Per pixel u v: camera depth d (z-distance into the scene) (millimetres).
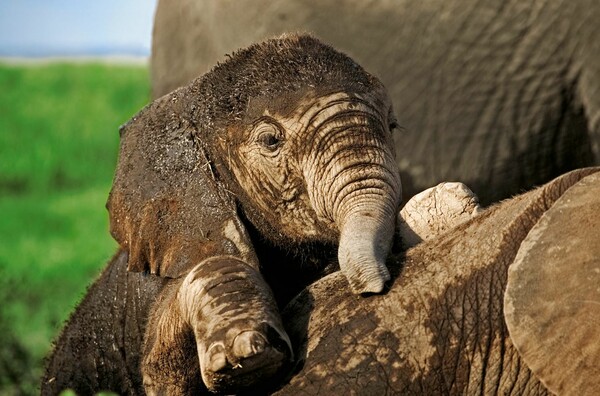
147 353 9398
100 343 11453
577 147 13883
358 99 9586
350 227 8625
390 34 14102
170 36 15781
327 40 14375
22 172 42344
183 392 8836
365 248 8109
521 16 13680
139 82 63094
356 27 14234
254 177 9852
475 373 7414
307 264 10039
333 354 7559
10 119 51562
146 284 10852
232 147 9922
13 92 59375
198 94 10195
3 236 31500
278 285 10102
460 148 14094
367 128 9461
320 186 9422
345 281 8062
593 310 6875
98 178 42719
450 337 7461
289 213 9812
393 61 14141
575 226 7055
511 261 7531
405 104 14172
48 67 68938
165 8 15906
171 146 10156
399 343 7484
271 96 9742
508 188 14109
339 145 9391
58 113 53688
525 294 7039
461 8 13836
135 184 10109
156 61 16016
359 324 7621
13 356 17094
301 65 9828
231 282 8094
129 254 10102
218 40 15086
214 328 7773
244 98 9906
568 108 13750
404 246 9055
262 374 7574
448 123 14078
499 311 7445
